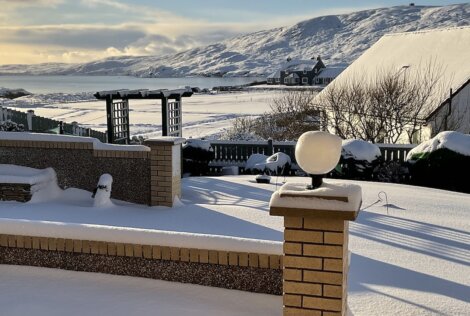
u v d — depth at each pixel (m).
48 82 170.12
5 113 17.88
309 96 26.42
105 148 8.67
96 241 4.52
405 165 12.52
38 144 8.93
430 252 6.32
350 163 12.41
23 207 8.14
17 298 4.09
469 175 11.52
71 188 8.91
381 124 18.09
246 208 8.27
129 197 8.64
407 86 19.09
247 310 3.88
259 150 14.75
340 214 3.06
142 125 33.91
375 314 4.41
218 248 4.26
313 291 3.23
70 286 4.30
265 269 4.16
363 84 21.28
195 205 8.49
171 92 14.62
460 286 5.18
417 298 4.82
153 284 4.33
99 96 13.60
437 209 8.62
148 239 4.41
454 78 19.22
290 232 3.22
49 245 4.62
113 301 4.03
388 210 8.48
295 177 11.78
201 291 4.20
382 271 5.59
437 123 18.27
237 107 49.50
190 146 13.59
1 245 4.71
